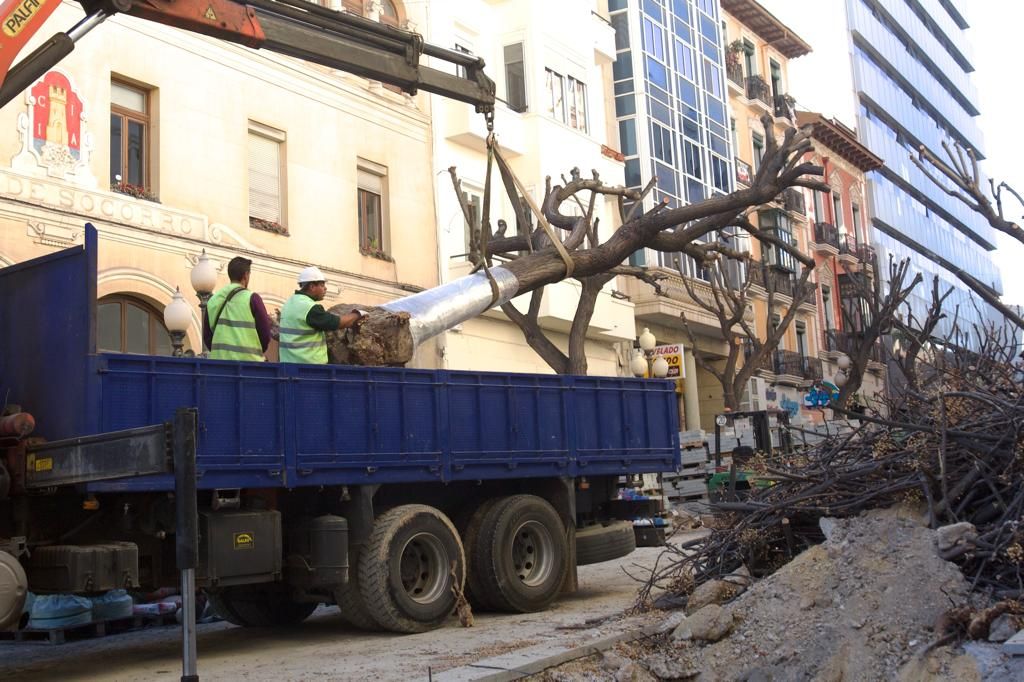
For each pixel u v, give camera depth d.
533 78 27.81
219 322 10.07
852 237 50.19
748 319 38.09
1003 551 8.04
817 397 29.08
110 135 18.05
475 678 7.42
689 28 36.28
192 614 6.12
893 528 8.62
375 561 10.10
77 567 8.17
